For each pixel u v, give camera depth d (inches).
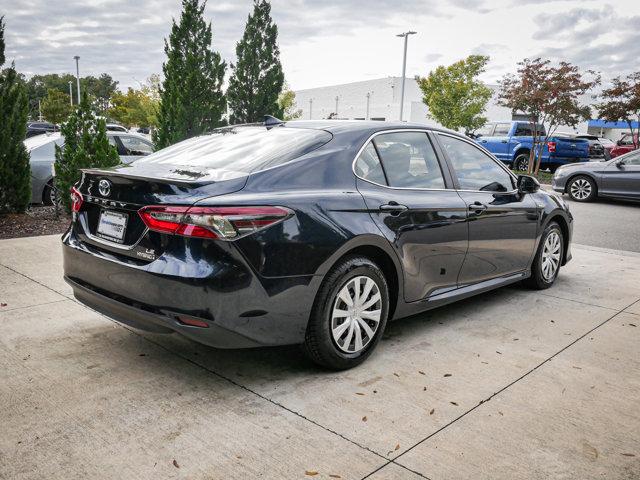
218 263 110.5
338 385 126.1
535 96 746.2
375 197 136.8
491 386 127.6
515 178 191.6
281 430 106.6
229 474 92.7
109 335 150.7
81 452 97.5
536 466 97.5
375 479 92.7
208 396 119.2
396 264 140.9
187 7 358.6
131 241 120.4
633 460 100.3
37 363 132.2
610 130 2356.1
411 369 135.6
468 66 1097.4
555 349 151.0
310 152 132.6
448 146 167.9
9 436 101.5
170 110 359.3
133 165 140.9
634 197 503.5
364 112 2518.5
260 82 423.5
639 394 125.8
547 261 209.6
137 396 118.0
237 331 114.3
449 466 96.7
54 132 410.3
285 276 117.6
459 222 158.9
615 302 196.7
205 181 116.3
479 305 189.9
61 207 360.2
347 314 130.8
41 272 208.2
